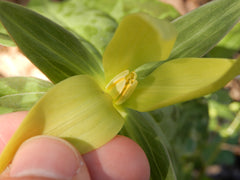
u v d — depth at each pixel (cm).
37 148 11
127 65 14
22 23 13
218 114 26
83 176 12
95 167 13
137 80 15
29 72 21
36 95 16
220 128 27
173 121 20
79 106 12
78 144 12
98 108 13
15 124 15
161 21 10
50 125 12
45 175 11
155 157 14
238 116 23
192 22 15
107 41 17
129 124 15
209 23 15
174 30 10
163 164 14
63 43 14
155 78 14
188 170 26
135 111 15
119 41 13
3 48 21
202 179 28
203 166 27
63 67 14
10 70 21
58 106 12
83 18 18
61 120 12
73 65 14
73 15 19
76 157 12
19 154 11
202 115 23
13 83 16
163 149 14
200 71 13
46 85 16
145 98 14
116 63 14
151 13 21
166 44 12
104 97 13
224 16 15
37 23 13
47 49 13
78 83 13
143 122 15
